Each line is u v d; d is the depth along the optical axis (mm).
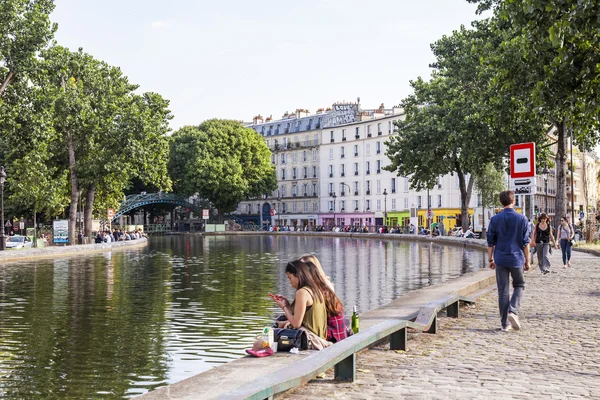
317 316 7863
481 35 37938
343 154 113625
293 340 7746
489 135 40469
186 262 34031
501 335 9703
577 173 131125
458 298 11656
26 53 40469
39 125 42094
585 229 46719
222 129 99000
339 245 56000
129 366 9953
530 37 15836
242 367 7043
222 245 57469
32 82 42250
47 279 24344
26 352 10891
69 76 53312
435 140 50344
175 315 14844
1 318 14508
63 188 57406
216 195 99188
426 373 7184
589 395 6184
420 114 52688
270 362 7277
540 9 14195
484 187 66188
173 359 10391
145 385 8891
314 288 7898
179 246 56344
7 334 12508
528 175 16578
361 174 109812
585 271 21547
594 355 8172
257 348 7781
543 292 15328
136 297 18328
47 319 14352
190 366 9945
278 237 84438
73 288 20938
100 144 53781
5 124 40906
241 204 132250
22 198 53281
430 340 9352
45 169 49250
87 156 53500
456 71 46375
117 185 59562
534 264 24297
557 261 26781
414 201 98000
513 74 19234
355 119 112938
